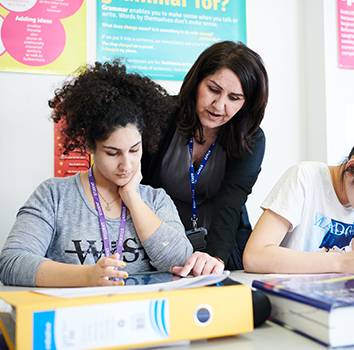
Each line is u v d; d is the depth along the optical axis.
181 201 1.47
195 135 1.36
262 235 1.08
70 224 0.99
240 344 0.47
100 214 1.00
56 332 0.40
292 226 1.13
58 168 2.00
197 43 2.23
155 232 0.97
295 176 1.18
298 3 2.47
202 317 0.46
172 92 2.19
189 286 0.52
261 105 1.30
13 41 1.94
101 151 0.92
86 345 0.41
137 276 0.83
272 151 2.42
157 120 1.05
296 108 2.48
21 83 1.96
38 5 1.97
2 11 1.92
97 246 0.98
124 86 0.95
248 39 2.35
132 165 0.95
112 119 0.87
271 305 0.56
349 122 2.44
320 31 2.39
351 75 2.45
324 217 1.18
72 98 0.96
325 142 2.39
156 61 2.17
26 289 0.79
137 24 2.13
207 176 1.42
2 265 0.87
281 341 0.48
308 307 0.48
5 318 0.54
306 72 2.50
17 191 1.96
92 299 0.43
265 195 2.39
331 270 0.95
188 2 2.21
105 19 2.08
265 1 2.39
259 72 1.24
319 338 0.47
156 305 0.44
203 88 1.26
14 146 1.95
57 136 1.99
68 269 0.79
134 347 0.43
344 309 0.46
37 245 0.93
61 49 2.01
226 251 1.17
